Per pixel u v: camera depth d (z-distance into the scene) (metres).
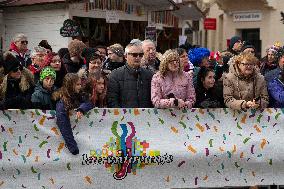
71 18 12.38
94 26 13.20
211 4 23.53
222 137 6.78
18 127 6.18
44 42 9.09
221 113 6.78
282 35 21.67
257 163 6.88
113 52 8.04
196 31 25.80
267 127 6.88
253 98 6.82
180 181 6.69
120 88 6.75
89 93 6.55
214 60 9.70
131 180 6.55
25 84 6.52
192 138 6.70
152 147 6.59
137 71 6.79
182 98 6.68
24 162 6.20
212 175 6.77
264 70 9.11
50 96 6.44
